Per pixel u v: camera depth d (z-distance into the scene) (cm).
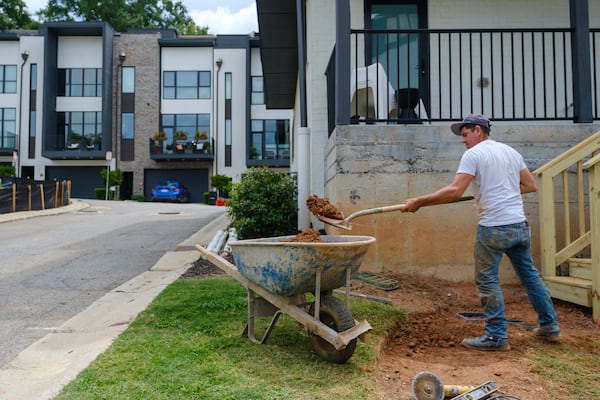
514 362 294
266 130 3266
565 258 457
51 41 3197
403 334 359
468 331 365
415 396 233
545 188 459
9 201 1650
